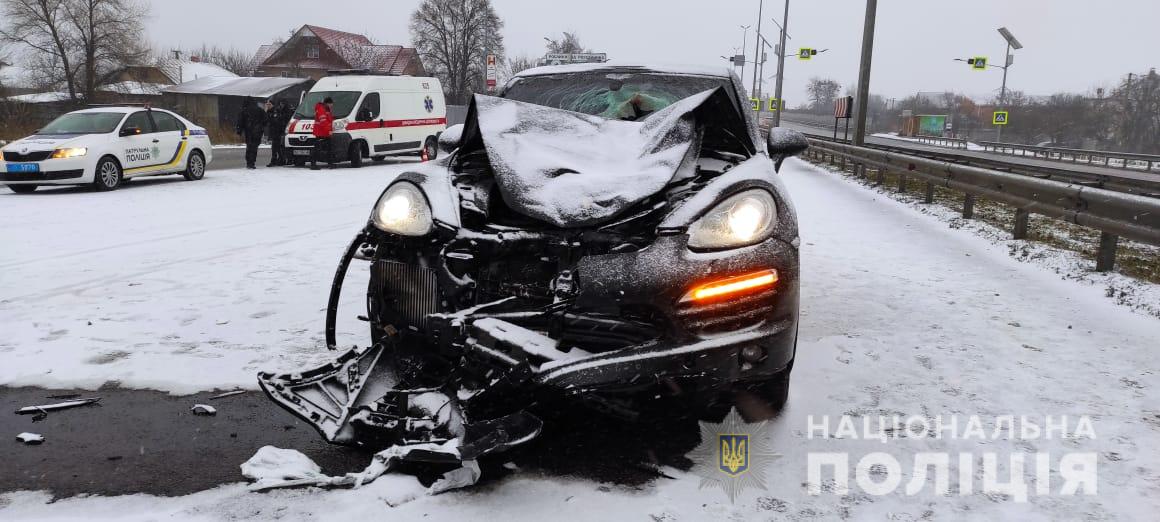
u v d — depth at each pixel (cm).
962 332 467
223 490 264
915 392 367
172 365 394
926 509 262
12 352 414
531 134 349
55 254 703
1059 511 262
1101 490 277
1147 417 342
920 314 509
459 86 6150
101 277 604
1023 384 380
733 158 366
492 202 319
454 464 272
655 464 288
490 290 302
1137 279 604
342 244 765
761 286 283
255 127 1803
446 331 282
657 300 270
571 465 285
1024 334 465
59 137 1258
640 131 354
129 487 267
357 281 594
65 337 442
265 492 261
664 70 486
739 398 314
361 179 1550
